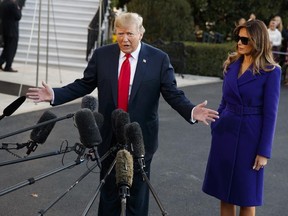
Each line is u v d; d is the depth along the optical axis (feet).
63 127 24.07
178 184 17.33
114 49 11.48
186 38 51.11
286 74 43.19
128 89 11.27
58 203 15.14
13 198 15.35
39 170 17.93
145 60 11.28
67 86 11.48
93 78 11.67
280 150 22.45
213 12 58.59
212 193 12.32
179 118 27.61
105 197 11.76
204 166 19.54
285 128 26.86
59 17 49.14
